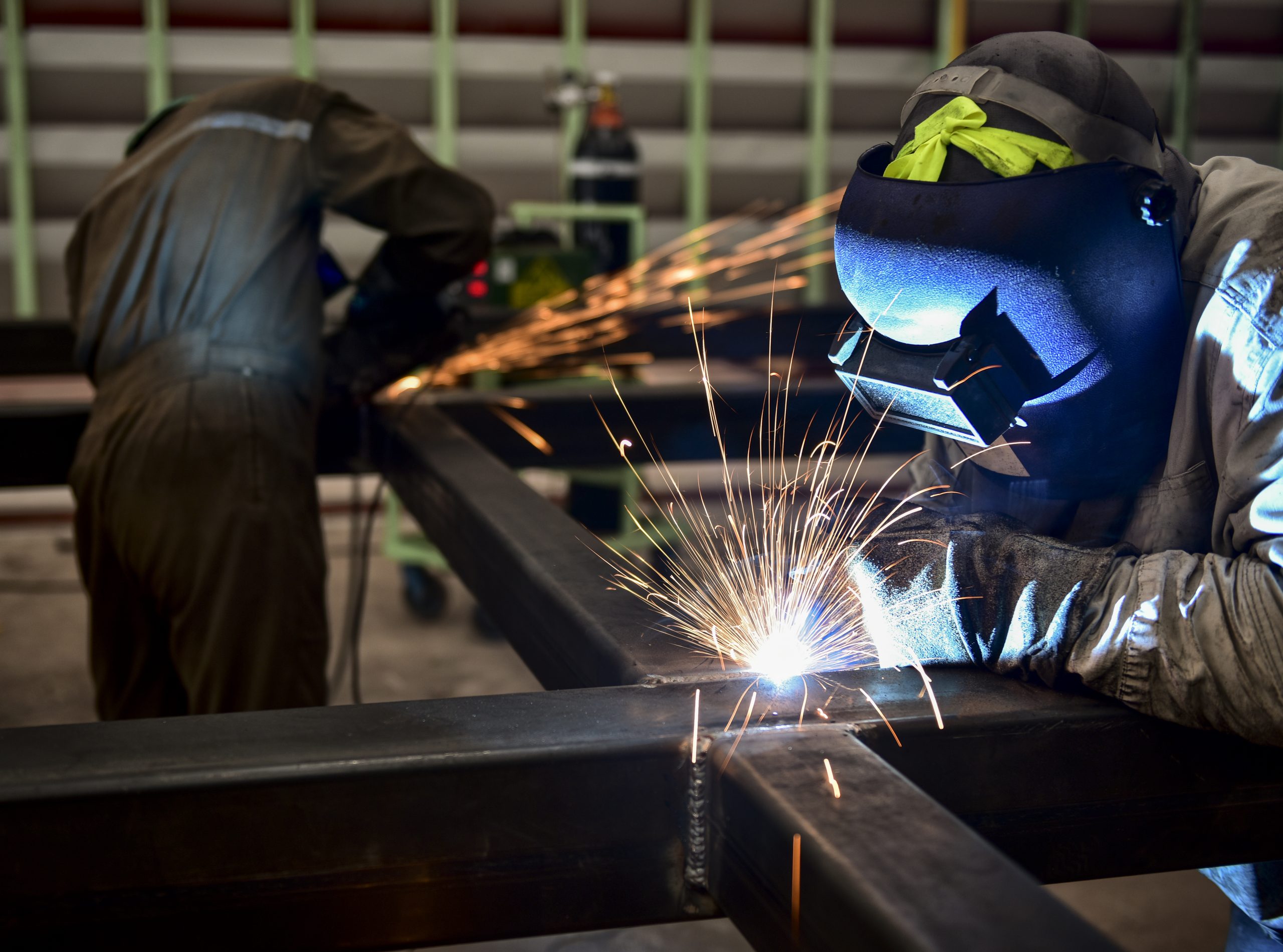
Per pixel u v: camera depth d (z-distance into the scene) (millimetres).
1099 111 918
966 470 1176
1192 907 2455
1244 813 948
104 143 5730
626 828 816
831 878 633
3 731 819
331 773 759
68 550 5156
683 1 6074
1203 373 960
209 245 2012
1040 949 557
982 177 917
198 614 1970
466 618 4238
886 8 6324
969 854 639
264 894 770
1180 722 888
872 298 961
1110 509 1066
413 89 5961
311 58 5773
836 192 6641
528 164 6188
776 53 6266
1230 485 914
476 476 1658
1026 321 918
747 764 763
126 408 1989
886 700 906
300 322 2092
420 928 801
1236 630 873
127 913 758
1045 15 6520
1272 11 6727
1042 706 902
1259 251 909
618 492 4496
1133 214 911
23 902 746
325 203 2121
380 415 2244
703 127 6238
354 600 3227
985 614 955
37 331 2945
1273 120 7000
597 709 867
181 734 815
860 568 1049
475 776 780
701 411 2486
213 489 1943
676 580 1186
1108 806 915
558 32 6012
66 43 5508
